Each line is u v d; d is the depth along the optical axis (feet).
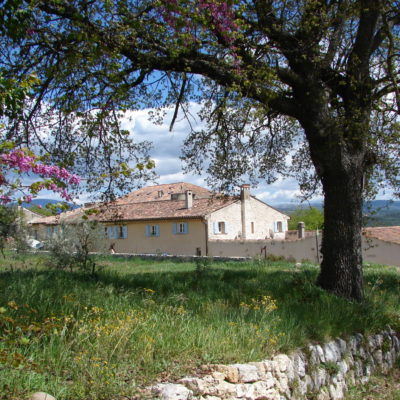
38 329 14.40
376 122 35.99
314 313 24.40
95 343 15.55
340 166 31.35
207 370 15.55
